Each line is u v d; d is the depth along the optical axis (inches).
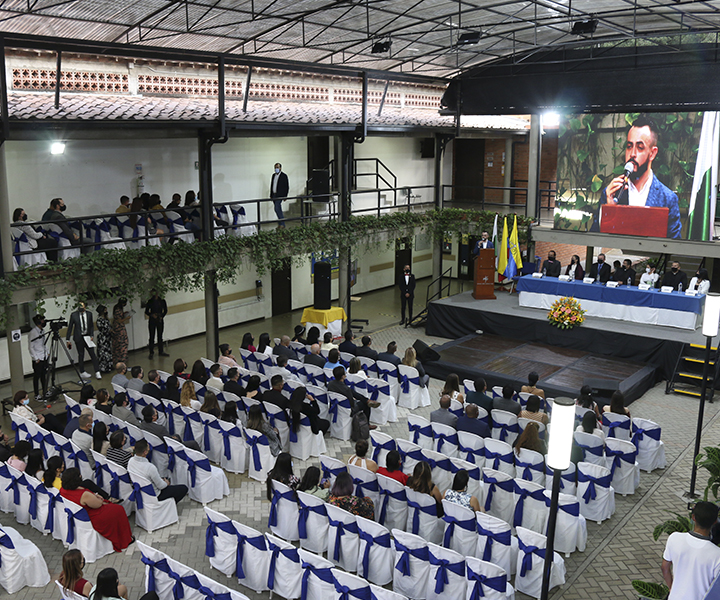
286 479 339.6
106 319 605.9
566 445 214.8
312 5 541.3
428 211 831.1
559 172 762.2
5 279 461.4
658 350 606.5
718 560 205.0
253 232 651.5
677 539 212.8
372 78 757.3
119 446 364.5
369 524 300.7
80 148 611.8
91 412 388.5
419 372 537.6
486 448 386.0
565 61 714.2
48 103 475.8
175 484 393.1
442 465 370.9
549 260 743.1
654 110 690.2
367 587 253.1
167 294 716.7
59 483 344.8
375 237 766.5
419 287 1009.5
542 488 327.9
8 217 458.9
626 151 714.8
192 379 483.5
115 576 237.0
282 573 293.6
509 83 784.3
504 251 745.0
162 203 688.4
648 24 669.3
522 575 298.5
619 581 315.6
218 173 733.3
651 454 425.4
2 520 371.6
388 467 344.8
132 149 653.3
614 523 368.2
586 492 362.9
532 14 631.8
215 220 613.9
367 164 922.7
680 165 684.1
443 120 810.2
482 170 1068.5
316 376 509.4
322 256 706.2
